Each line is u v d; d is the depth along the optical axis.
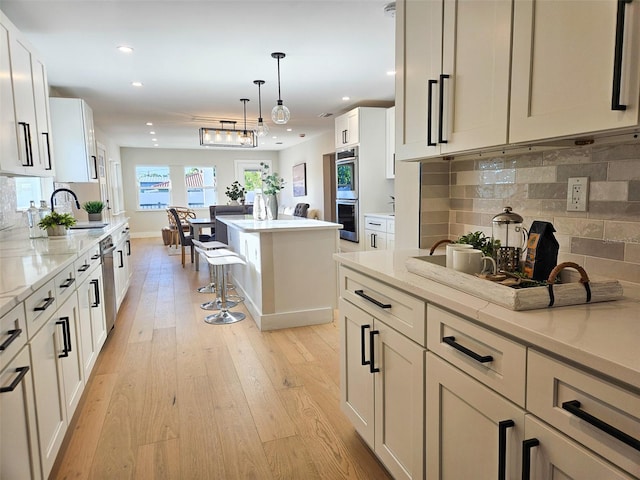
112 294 3.51
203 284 5.36
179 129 7.68
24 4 2.57
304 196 9.90
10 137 2.36
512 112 1.21
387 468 1.61
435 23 1.57
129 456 1.86
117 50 3.43
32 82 2.78
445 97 1.51
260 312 3.56
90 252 2.67
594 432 0.78
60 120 4.12
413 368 1.38
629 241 1.24
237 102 5.52
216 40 3.23
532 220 1.58
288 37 3.20
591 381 0.78
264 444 1.94
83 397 2.40
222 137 5.57
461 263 1.40
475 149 1.41
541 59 1.11
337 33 3.13
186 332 3.50
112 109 5.85
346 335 1.93
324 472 1.75
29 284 1.46
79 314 2.26
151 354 3.03
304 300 3.66
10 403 1.28
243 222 4.12
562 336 0.84
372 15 2.81
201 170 11.33
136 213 10.79
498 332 1.01
